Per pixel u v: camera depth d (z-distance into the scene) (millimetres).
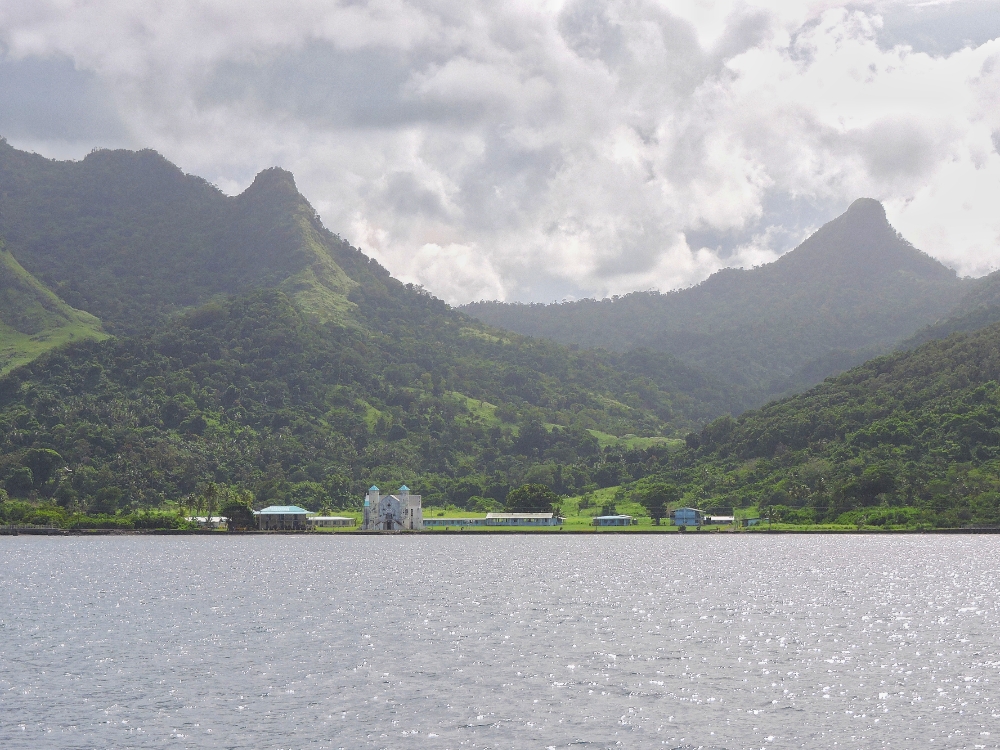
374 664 90062
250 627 112500
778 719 71875
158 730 69625
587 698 77500
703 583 162125
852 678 84438
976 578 169125
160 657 93875
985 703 76125
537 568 191750
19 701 77062
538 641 102375
